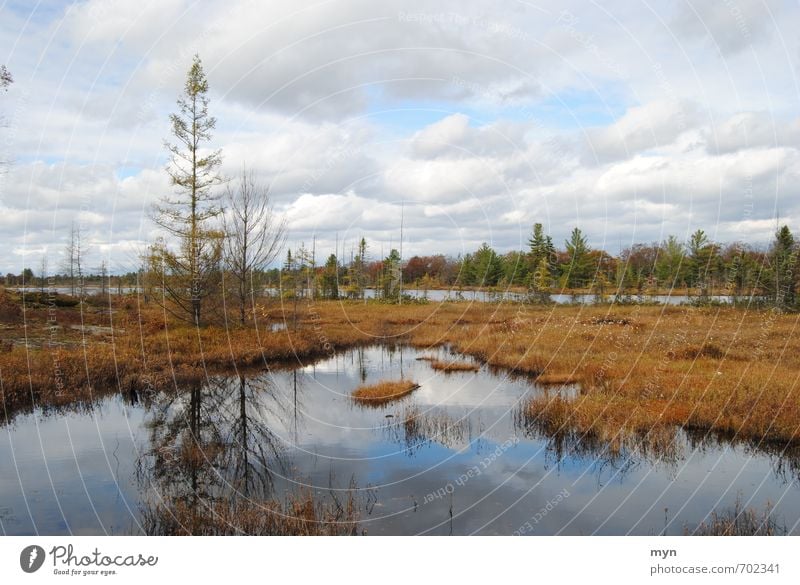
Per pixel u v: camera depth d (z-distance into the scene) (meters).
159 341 19.92
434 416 13.00
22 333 21.61
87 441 11.10
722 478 8.86
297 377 18.33
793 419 10.58
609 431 10.95
